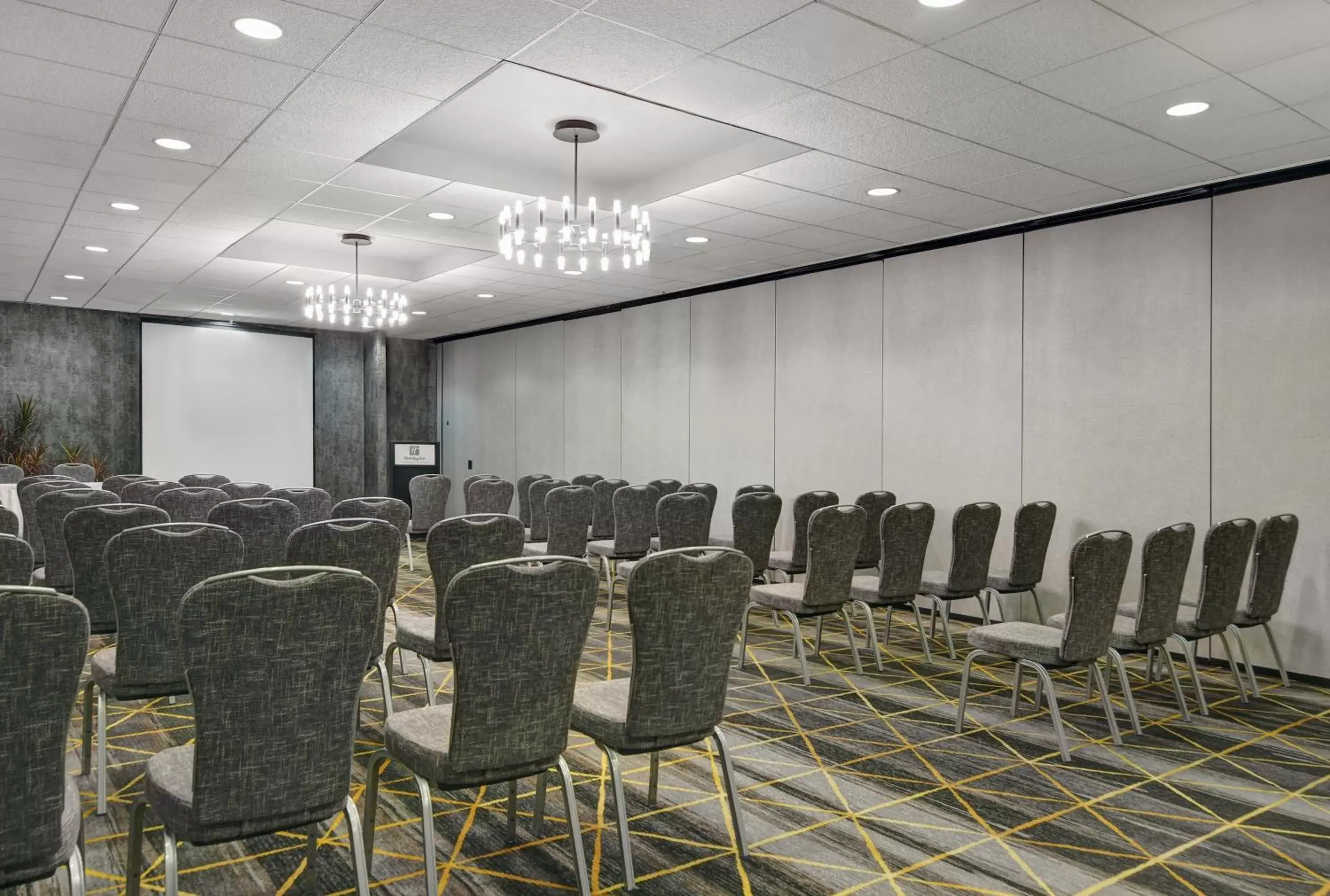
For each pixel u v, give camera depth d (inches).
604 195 266.4
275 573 78.3
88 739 139.5
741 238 299.7
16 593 65.2
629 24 146.4
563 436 482.3
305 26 146.9
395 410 579.2
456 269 358.3
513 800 121.3
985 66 160.9
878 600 213.5
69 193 248.2
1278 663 208.4
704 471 394.9
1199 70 161.3
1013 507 278.1
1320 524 214.1
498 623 88.1
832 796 137.0
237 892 105.0
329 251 347.9
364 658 83.5
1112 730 163.8
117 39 151.8
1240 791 141.8
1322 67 159.3
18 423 438.3
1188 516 237.9
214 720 76.3
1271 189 223.0
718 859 115.1
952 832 124.8
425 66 163.3
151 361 483.2
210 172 229.0
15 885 70.7
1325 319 213.6
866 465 324.5
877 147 206.2
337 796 84.7
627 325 438.3
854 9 139.9
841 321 334.3
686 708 106.4
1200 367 235.9
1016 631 167.6
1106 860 117.0
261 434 518.3
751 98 177.6
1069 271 264.8
